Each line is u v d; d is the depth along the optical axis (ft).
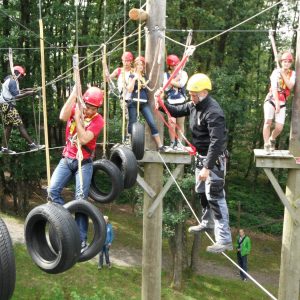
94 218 12.97
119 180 16.98
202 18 49.80
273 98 19.76
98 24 64.69
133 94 21.22
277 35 65.72
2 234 8.25
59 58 58.65
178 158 21.80
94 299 38.06
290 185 20.38
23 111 57.11
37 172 60.39
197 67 51.44
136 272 47.16
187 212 45.11
